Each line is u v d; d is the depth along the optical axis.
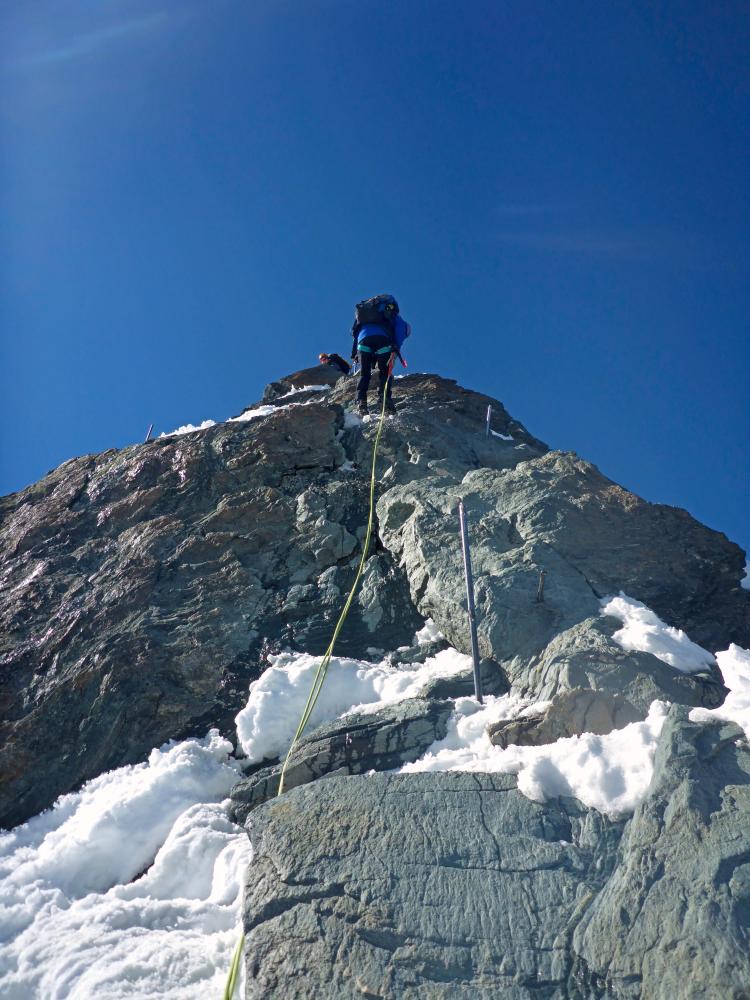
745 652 6.24
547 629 6.54
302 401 12.45
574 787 4.91
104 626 7.66
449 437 10.21
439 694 6.35
